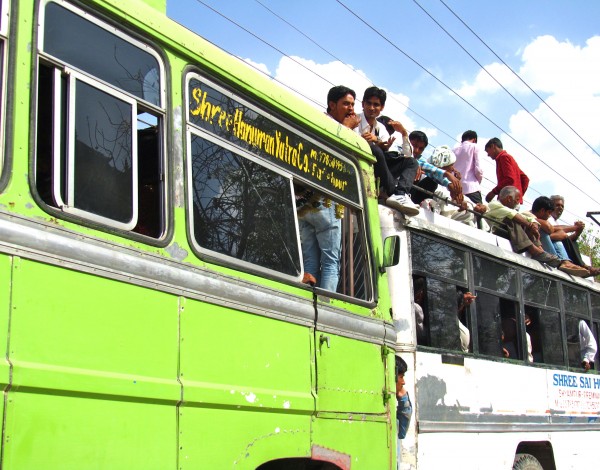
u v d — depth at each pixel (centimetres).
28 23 330
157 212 386
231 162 438
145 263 361
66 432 312
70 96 344
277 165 478
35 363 304
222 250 417
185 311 380
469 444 736
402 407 648
